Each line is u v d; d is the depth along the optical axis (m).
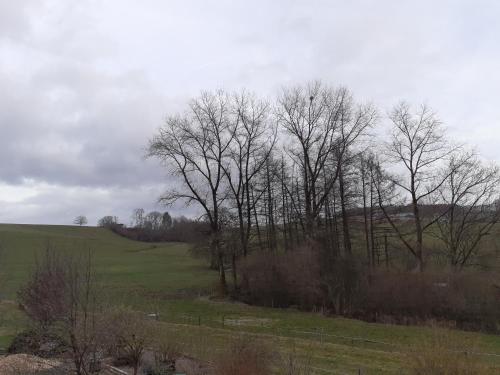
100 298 16.23
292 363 15.70
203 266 68.56
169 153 46.22
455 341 15.99
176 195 47.09
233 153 48.12
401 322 35.00
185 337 19.59
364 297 37.91
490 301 33.44
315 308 40.22
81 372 16.17
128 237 118.19
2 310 27.95
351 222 48.78
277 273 43.41
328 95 56.56
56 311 16.22
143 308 23.02
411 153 46.47
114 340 16.70
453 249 45.94
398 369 19.62
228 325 32.12
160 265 70.81
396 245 48.16
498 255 44.16
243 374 15.02
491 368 16.67
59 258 17.19
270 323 33.91
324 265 40.34
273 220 52.22
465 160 46.41
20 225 116.88
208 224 48.16
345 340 27.81
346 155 46.72
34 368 17.03
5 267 44.22
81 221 146.12
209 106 54.28
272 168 50.84
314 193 46.47
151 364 17.75
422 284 36.09
